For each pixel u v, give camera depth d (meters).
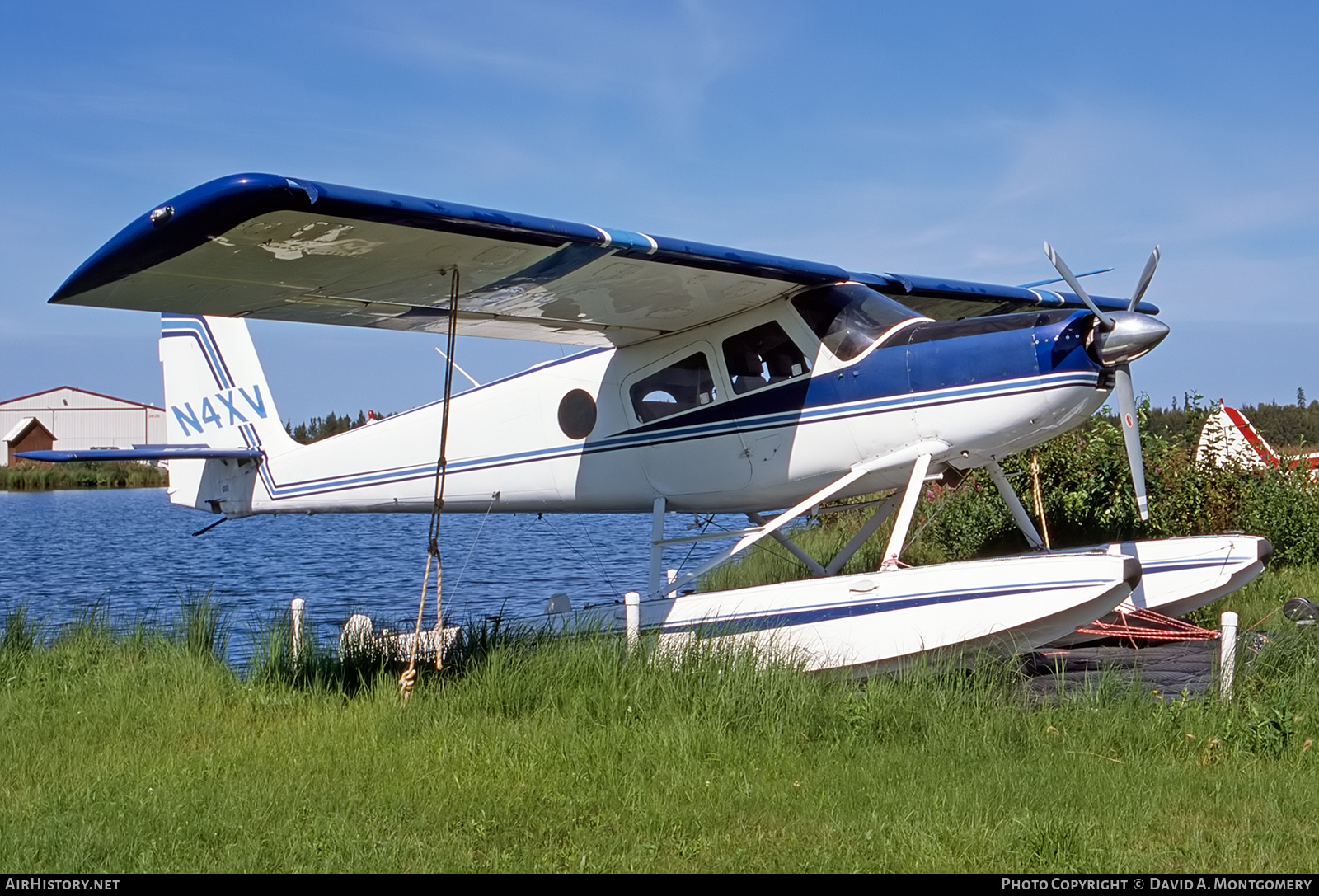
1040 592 5.77
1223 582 7.44
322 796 4.09
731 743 4.60
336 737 4.90
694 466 7.45
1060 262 6.24
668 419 7.56
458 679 5.79
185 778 4.32
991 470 7.18
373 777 4.32
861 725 4.82
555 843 3.66
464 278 6.23
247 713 5.43
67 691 5.88
